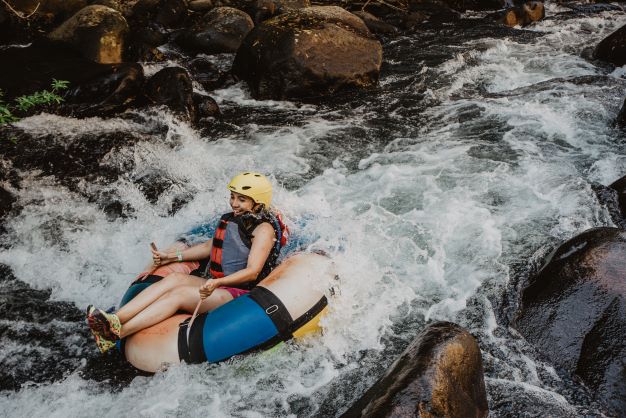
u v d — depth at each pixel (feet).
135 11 34.60
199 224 17.35
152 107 24.26
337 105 26.71
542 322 13.66
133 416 11.89
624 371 12.23
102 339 12.44
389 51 33.71
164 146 22.59
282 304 12.83
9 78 24.89
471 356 11.48
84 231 17.65
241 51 28.35
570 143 22.29
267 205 13.97
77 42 28.19
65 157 20.76
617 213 17.67
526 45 34.65
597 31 37.60
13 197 18.56
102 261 16.55
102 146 21.62
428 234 17.17
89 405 12.25
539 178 19.84
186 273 14.40
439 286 15.31
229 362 12.72
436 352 11.07
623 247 14.55
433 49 33.88
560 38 35.96
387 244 16.72
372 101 27.07
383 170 20.95
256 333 12.62
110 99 23.98
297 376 12.81
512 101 26.27
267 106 26.63
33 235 17.37
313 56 26.84
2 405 12.36
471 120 24.75
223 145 23.15
